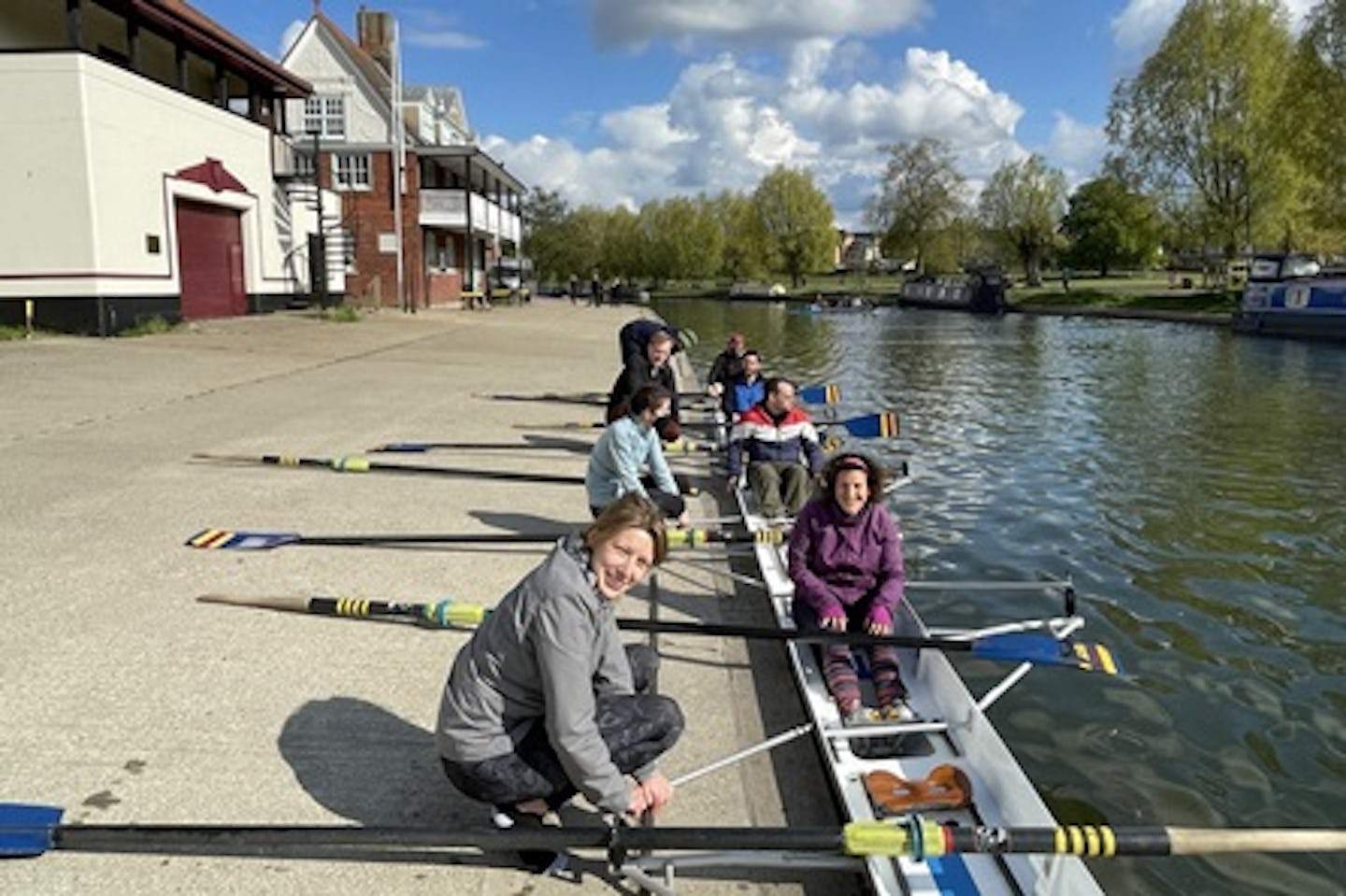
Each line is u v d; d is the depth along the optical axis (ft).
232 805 11.44
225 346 60.13
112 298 59.67
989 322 150.92
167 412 36.83
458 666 10.68
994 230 239.09
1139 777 15.20
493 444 34.55
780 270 274.57
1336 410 52.42
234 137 78.13
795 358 88.48
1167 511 30.48
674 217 276.21
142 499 24.44
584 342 86.58
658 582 20.83
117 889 9.92
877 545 16.43
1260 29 140.26
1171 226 154.51
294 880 10.25
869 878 10.54
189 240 71.92
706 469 34.06
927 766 13.03
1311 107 119.75
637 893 10.47
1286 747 16.17
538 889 10.39
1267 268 111.55
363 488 27.17
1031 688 18.12
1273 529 28.48
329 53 129.18
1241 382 66.49
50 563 19.33
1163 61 148.15
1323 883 12.88
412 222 123.13
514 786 10.47
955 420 49.93
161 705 13.71
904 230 245.24
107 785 11.72
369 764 12.47
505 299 163.32
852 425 33.01
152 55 79.51
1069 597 18.08
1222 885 12.83
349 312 88.89
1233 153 143.02
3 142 56.80
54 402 37.11
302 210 93.81
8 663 14.82
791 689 15.76
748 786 12.75
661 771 12.98
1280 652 19.84
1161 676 18.71
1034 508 30.81
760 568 21.29
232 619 16.90
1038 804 10.84
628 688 11.23
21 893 9.78
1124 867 13.19
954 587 18.81
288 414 38.37
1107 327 134.82
